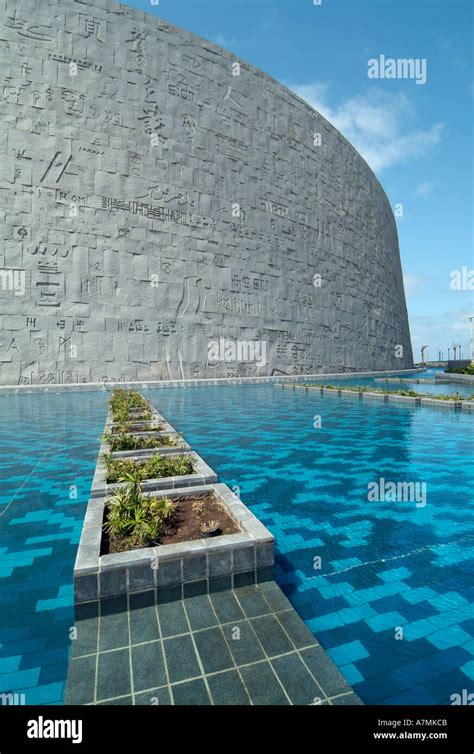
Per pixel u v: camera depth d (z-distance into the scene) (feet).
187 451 23.49
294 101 121.49
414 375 155.74
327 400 63.87
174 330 90.48
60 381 76.43
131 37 87.56
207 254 97.09
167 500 14.21
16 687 8.61
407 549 15.16
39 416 45.60
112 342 82.23
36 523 17.39
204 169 97.71
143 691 7.95
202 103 98.27
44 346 75.36
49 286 76.28
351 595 12.12
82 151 80.43
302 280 119.44
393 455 29.37
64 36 79.97
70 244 78.48
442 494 21.16
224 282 99.91
